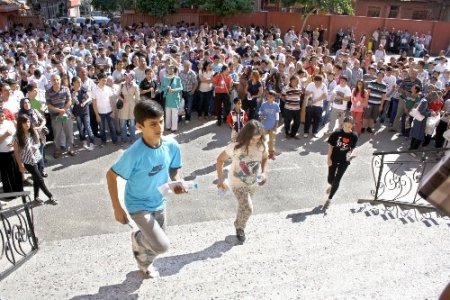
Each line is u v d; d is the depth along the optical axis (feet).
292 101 36.76
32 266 17.29
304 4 95.66
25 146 24.34
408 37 99.35
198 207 25.93
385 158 34.60
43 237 22.59
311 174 31.04
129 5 102.89
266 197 27.35
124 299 13.99
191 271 16.02
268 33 84.89
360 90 37.78
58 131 32.19
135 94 34.60
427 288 14.24
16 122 25.91
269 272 15.72
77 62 41.68
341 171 23.63
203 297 13.97
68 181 29.17
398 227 20.83
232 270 15.92
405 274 15.37
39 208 25.55
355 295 13.74
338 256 17.10
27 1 125.70
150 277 15.24
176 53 44.60
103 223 24.17
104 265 16.83
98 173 30.45
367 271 15.66
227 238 19.36
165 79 37.24
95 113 34.50
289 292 14.08
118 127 36.52
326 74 43.19
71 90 34.40
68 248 19.29
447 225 20.77
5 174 25.88
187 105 41.04
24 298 14.61
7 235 16.52
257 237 19.75
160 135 12.19
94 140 36.35
